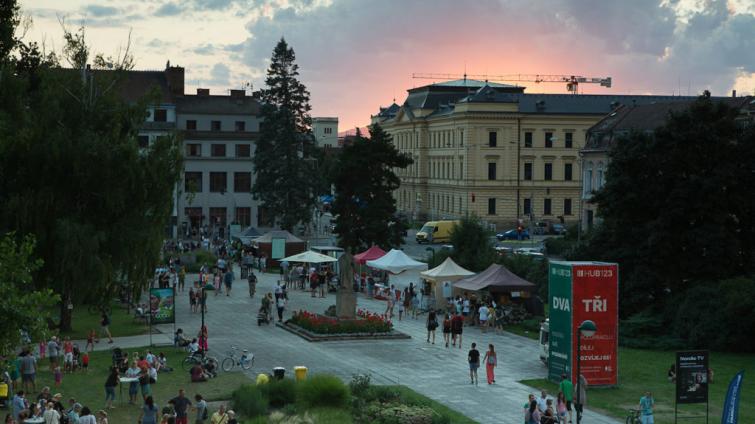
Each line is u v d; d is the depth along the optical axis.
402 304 62.75
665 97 151.62
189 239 120.06
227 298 71.81
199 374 42.84
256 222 130.00
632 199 59.84
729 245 57.88
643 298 58.59
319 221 149.00
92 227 52.88
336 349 51.31
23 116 53.41
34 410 29.94
